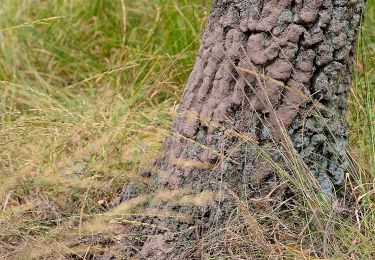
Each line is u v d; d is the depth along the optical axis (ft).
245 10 7.95
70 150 10.48
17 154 10.72
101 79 13.29
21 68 14.12
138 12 14.19
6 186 9.73
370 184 8.65
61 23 14.64
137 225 8.55
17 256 8.61
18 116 12.26
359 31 8.82
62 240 8.82
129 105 11.05
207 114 8.27
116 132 9.85
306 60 7.95
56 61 14.23
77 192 9.49
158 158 8.74
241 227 8.14
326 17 7.85
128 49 13.15
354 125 9.96
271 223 8.31
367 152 9.67
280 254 7.93
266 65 7.97
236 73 8.08
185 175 8.36
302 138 8.18
